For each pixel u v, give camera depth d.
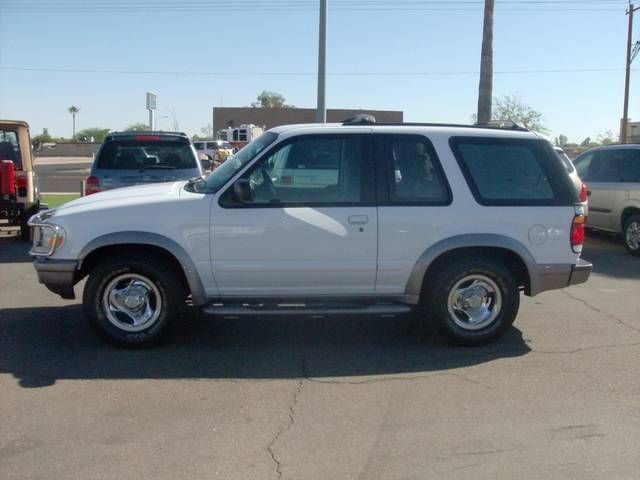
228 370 5.66
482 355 6.09
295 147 6.03
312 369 5.70
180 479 3.85
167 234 5.90
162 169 10.41
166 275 6.01
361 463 4.04
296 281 6.04
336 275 6.04
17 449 4.18
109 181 10.27
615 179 12.13
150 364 5.78
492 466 4.01
